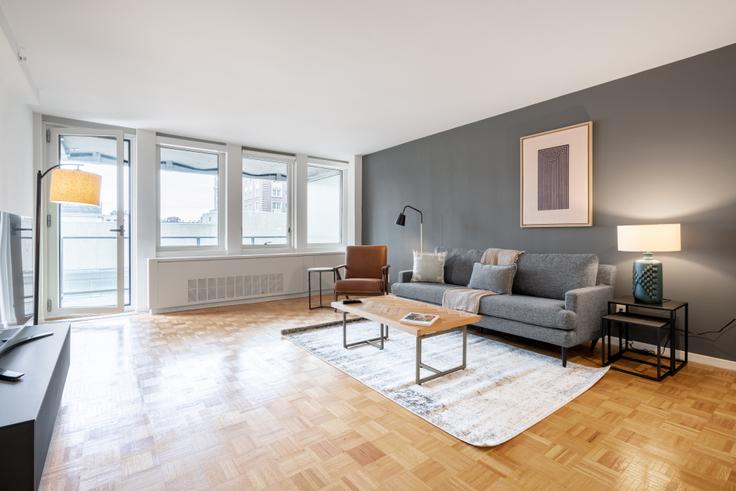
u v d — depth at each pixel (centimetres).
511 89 346
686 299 289
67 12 220
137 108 390
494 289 353
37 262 281
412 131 486
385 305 313
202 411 204
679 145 290
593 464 158
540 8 221
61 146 426
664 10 223
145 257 463
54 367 167
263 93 351
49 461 159
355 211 630
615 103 326
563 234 366
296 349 314
